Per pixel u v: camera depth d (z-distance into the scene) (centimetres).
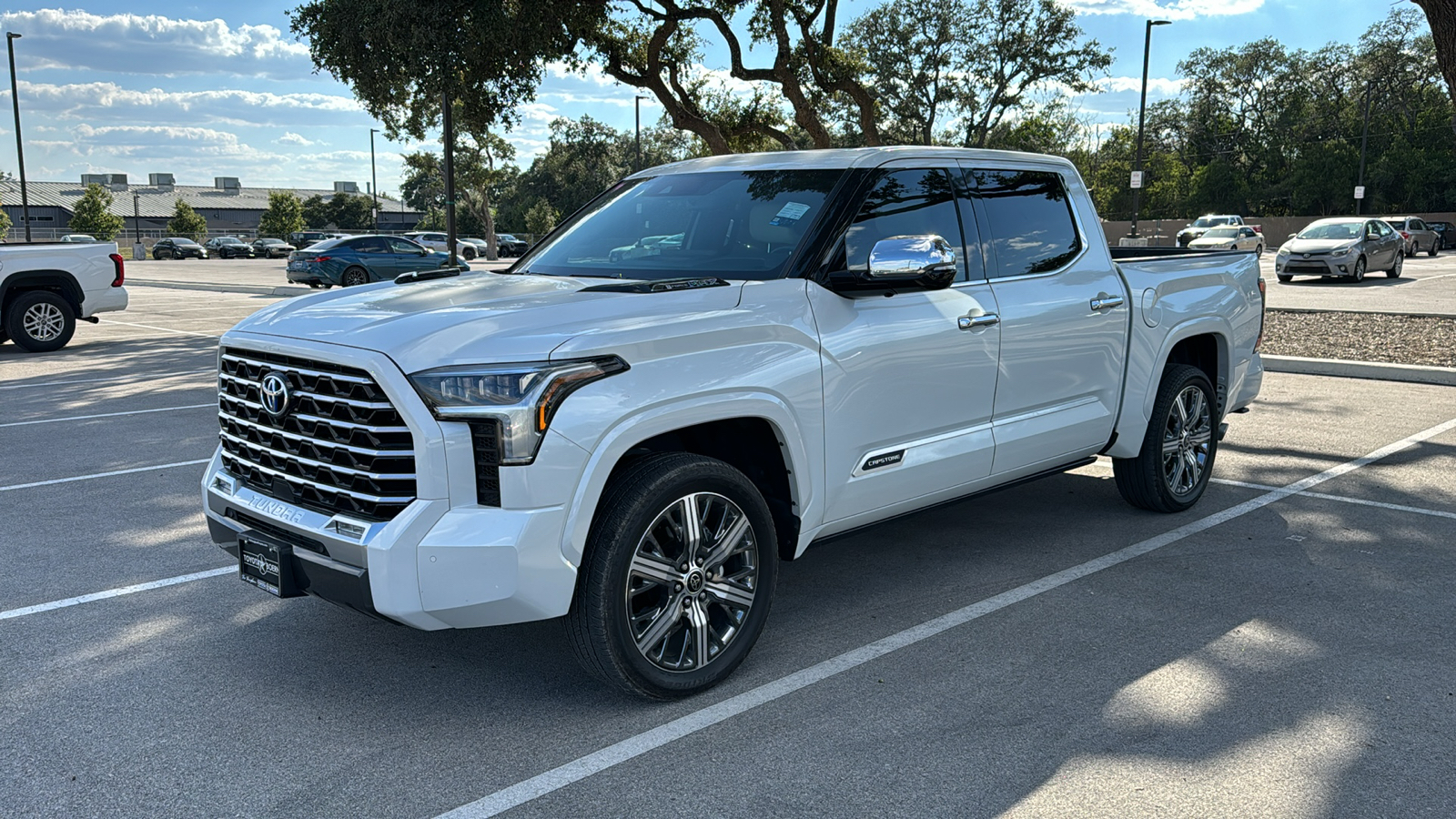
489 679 374
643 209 464
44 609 443
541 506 311
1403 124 6769
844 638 409
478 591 307
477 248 5553
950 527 562
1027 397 474
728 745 323
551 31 1928
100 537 545
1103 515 582
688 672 354
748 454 390
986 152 484
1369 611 432
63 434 810
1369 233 2547
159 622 428
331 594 329
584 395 316
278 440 351
